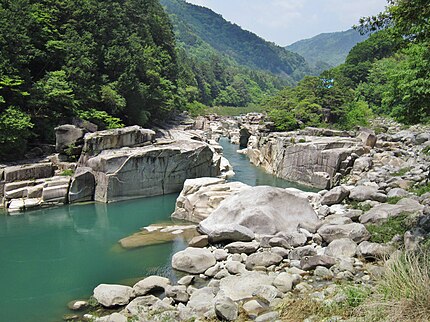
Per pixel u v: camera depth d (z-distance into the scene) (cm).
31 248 1830
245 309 980
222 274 1312
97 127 3372
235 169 3947
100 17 4419
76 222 2223
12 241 1925
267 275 1222
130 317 1069
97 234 2016
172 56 7469
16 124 2777
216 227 1723
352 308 834
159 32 6956
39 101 3169
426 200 1711
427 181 2183
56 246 1848
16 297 1335
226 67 17488
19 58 3203
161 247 1752
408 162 2992
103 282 1445
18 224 2188
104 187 2606
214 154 3588
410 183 2230
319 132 3900
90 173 2634
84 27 4269
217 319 961
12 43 3181
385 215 1552
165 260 1594
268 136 4112
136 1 6209
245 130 5653
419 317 707
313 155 3222
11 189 2455
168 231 1956
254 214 1667
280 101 5800
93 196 2662
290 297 1029
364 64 7844
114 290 1225
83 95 3756
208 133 6331
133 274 1494
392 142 3800
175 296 1172
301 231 1634
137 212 2411
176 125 5969
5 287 1417
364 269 1182
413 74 2303
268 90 17862
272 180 3412
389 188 2180
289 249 1474
